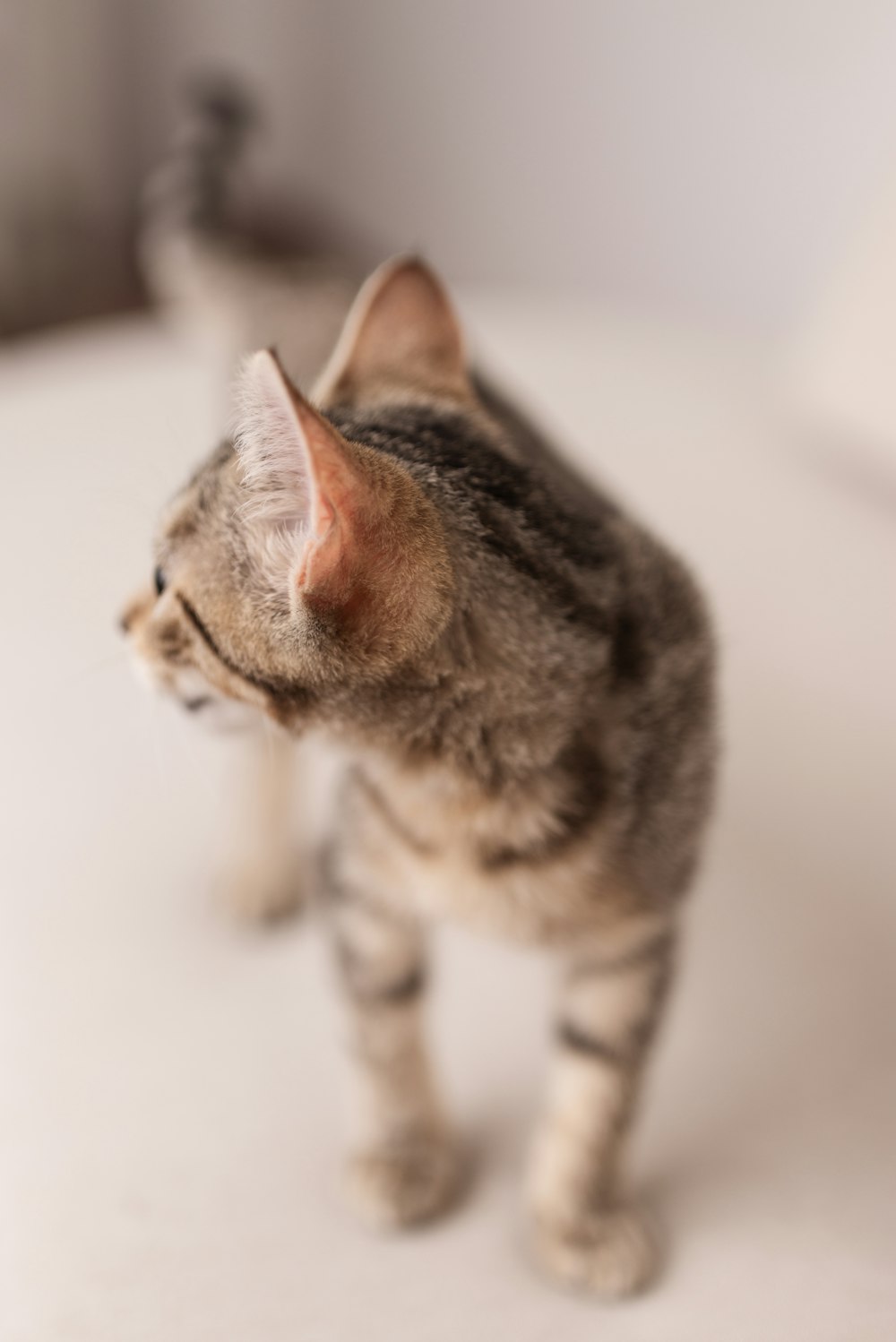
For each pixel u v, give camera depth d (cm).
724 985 56
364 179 126
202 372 80
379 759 47
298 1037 55
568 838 47
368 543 41
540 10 108
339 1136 52
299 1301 48
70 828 59
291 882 59
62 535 67
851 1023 55
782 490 76
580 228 117
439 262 126
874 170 98
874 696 66
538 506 46
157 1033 54
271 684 45
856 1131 52
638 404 81
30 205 117
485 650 44
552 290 121
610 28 105
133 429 74
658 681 48
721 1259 49
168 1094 52
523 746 46
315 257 121
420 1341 47
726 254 110
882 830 61
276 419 40
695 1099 54
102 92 122
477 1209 51
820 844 60
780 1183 51
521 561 45
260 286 73
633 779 48
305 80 123
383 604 42
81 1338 46
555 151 114
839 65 97
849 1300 48
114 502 65
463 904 49
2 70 108
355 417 47
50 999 54
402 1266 49
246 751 60
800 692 66
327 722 45
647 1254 49
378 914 52
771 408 82
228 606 44
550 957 52
